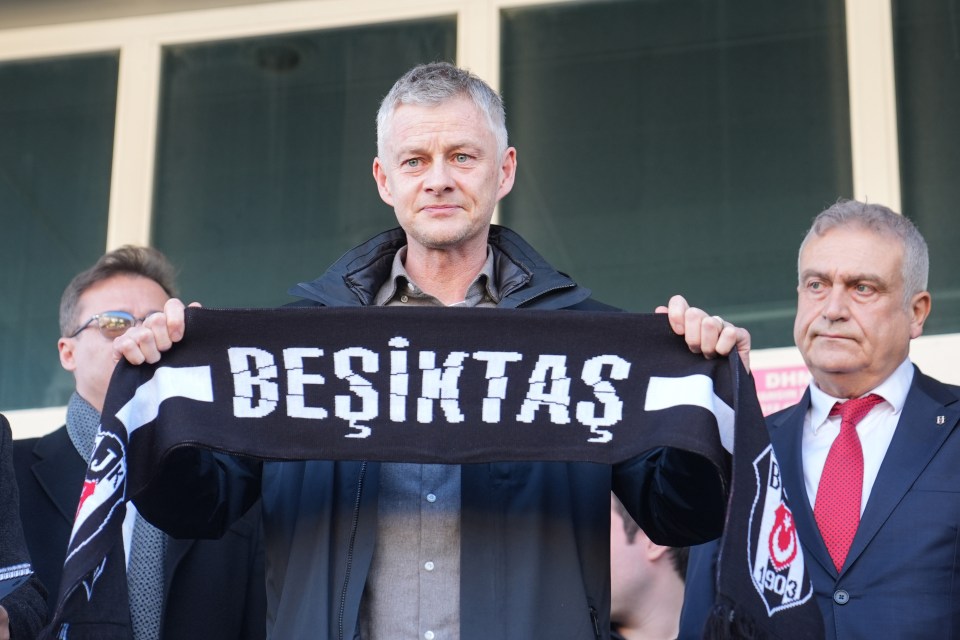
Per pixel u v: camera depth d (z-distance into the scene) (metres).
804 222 6.74
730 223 6.80
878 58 6.89
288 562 3.80
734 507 3.47
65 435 4.92
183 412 3.70
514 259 4.15
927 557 4.25
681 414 3.63
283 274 7.24
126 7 7.78
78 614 3.54
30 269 7.50
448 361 3.79
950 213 6.64
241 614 4.71
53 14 7.83
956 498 4.32
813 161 6.83
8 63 7.81
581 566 3.78
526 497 3.80
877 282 4.61
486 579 3.70
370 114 7.40
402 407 3.78
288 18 7.61
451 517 3.81
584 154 7.05
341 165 7.35
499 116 4.14
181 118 7.58
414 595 3.75
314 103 7.46
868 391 4.64
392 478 3.86
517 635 3.64
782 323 6.59
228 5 7.69
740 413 3.58
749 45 7.06
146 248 5.41
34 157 7.67
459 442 3.74
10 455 4.07
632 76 7.12
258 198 7.37
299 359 3.79
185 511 3.79
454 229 4.01
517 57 7.27
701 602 4.49
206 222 7.38
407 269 4.17
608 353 3.76
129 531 4.64
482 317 3.80
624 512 4.89
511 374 3.78
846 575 4.30
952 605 4.20
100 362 5.04
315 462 3.89
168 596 4.61
